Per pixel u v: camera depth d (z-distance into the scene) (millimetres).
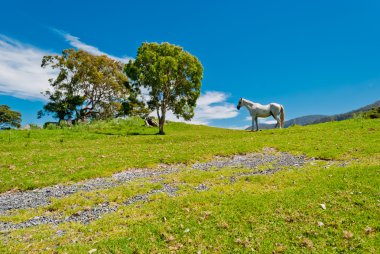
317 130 45969
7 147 38594
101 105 95938
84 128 60438
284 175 19953
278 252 10070
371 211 12305
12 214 16234
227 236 11344
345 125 47875
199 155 30047
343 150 27656
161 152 32188
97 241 11531
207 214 13375
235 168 24328
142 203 16359
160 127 62750
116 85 90750
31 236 12617
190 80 65438
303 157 27516
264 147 33625
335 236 10703
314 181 17328
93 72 86500
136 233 12039
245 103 59406
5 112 123625
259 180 19359
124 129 65688
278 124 58156
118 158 29531
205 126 89875
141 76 60406
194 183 20000
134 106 73188
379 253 9477
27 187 21188
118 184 21219
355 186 15352
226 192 16844
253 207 13758
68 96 87688
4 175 23719
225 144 36062
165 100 63281
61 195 19250
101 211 15789
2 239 12477
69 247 11109
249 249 10336
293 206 13484
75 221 14562
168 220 13211
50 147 39531
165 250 10664
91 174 23688
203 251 10453
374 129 40375
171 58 60281
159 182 20719
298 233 11117
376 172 17609
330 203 13484
